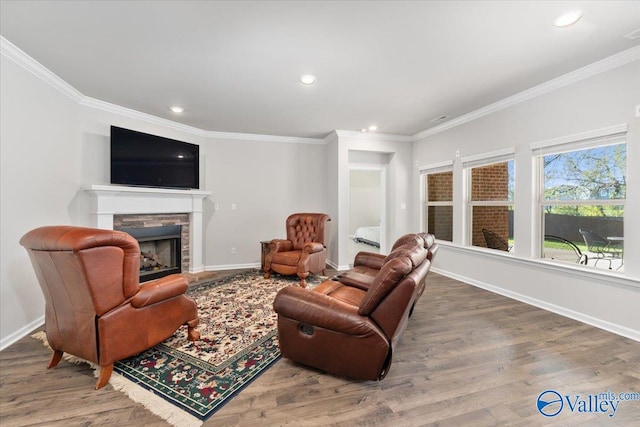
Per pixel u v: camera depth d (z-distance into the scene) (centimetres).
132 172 389
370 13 199
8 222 242
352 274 309
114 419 155
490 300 353
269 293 373
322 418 158
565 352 227
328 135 544
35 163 274
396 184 553
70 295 180
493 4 189
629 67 252
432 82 312
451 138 459
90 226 366
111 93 341
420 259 202
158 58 261
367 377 184
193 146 465
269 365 208
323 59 263
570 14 199
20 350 227
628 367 206
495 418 159
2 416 156
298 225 497
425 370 203
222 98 356
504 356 221
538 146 325
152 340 206
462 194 442
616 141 263
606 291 270
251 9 195
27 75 263
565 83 298
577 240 306
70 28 216
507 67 278
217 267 518
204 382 187
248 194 533
